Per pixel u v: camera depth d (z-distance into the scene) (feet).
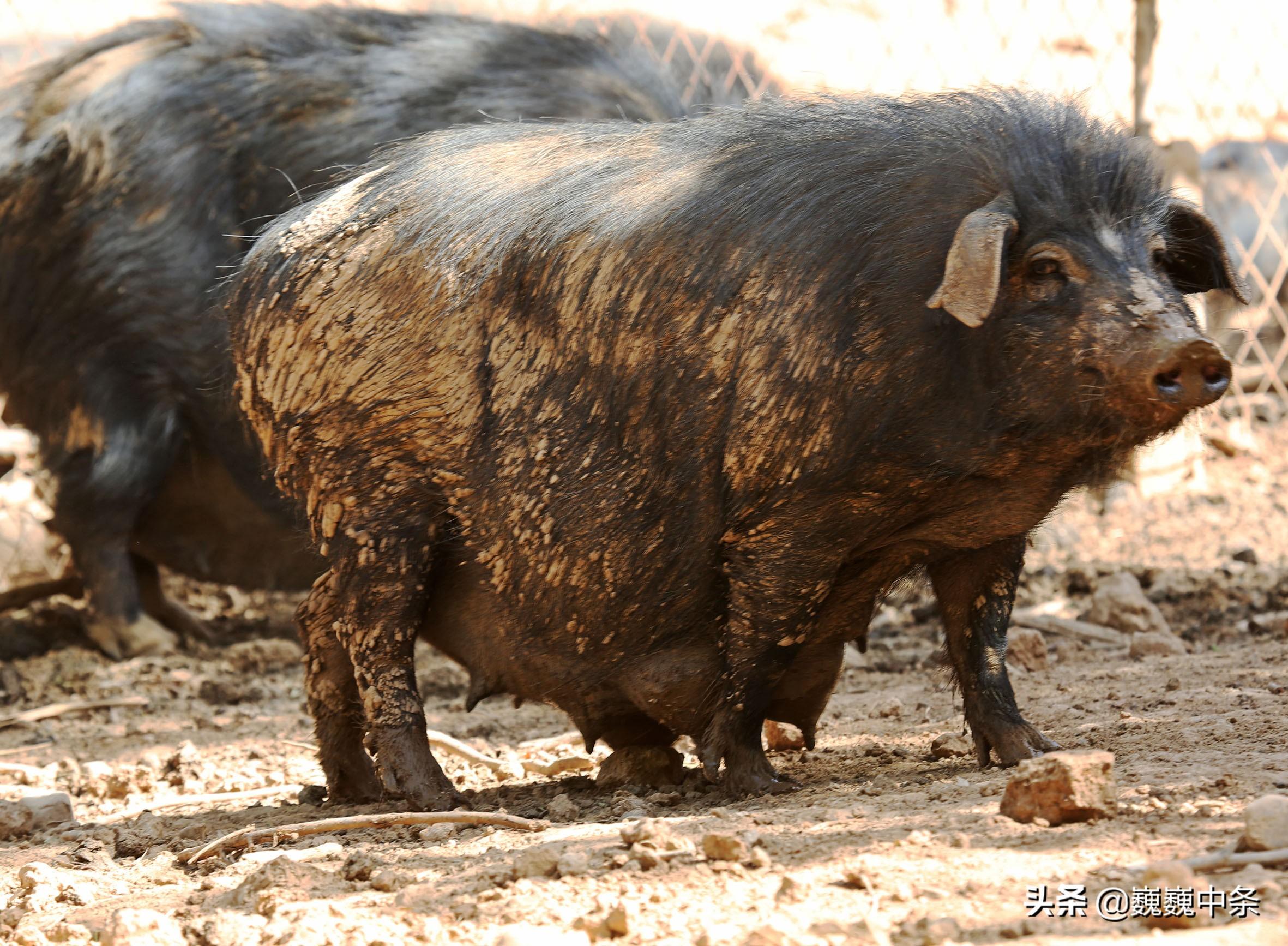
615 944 40.78
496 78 107.96
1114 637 97.96
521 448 63.10
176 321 114.11
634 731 67.41
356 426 65.36
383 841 58.13
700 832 51.29
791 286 58.08
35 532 142.61
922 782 59.47
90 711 103.71
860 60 189.47
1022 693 79.51
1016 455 55.93
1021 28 197.16
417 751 65.41
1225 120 187.73
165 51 116.88
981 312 50.57
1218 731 61.67
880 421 56.13
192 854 57.62
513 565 64.44
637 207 62.59
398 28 115.85
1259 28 201.36
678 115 105.50
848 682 92.32
